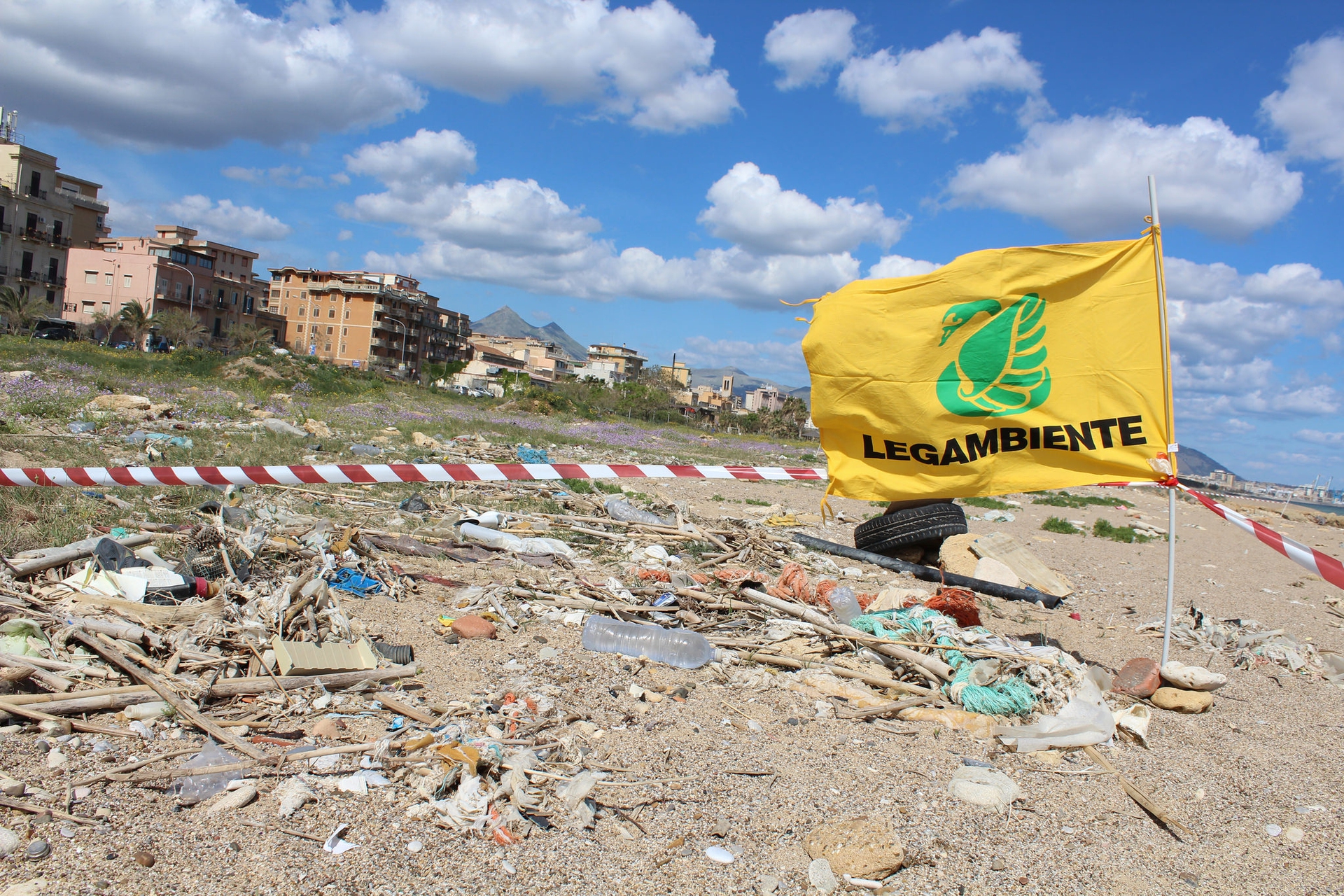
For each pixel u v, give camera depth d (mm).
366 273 118062
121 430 13859
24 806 2861
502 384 74750
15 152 60375
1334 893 3252
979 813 3625
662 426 51188
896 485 5949
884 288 5906
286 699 3998
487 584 6469
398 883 2740
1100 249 5527
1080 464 5625
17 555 5391
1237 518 5246
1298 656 6820
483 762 3467
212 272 79125
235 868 2725
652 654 5250
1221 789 4152
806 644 5590
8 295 48094
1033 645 6438
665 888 2873
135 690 3723
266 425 16688
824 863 3084
